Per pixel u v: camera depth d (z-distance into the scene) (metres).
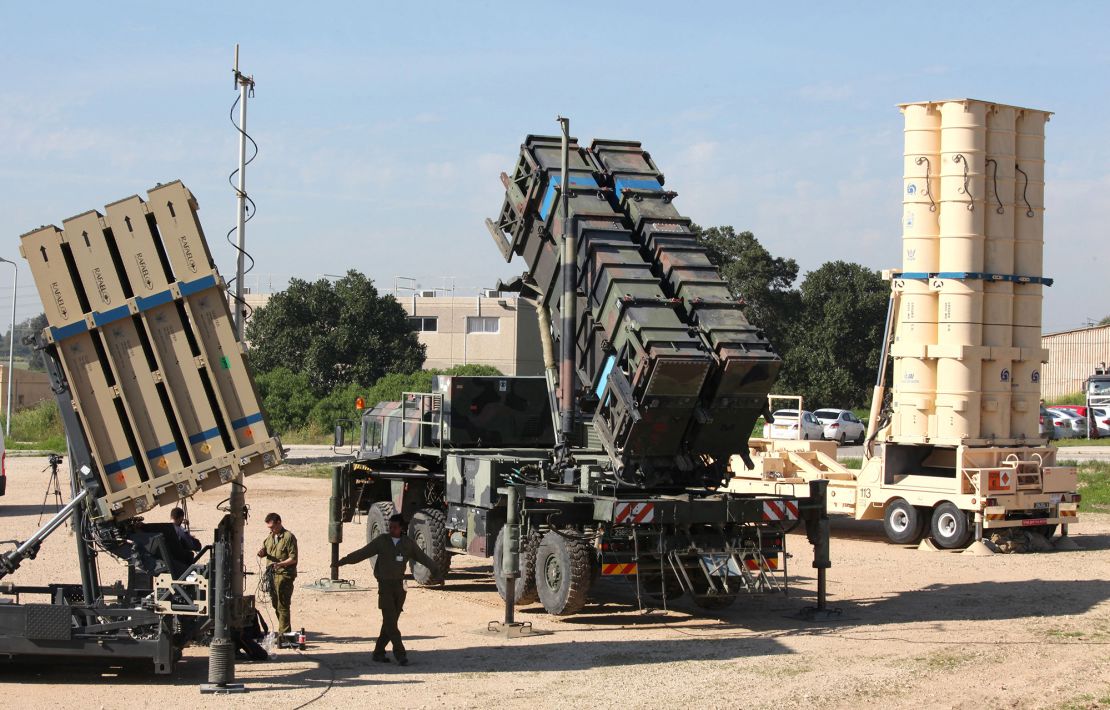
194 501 28.38
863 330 76.31
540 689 10.55
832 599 15.96
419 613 14.85
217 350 10.90
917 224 20.78
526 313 75.94
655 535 13.91
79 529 10.98
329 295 67.62
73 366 10.88
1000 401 20.81
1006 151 20.77
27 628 10.66
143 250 10.88
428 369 70.94
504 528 13.55
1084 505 27.62
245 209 20.61
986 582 17.33
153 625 10.73
